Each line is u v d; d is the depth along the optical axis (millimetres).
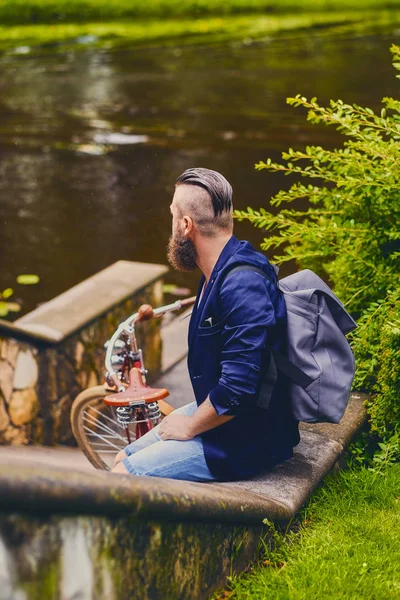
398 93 16125
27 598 1784
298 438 2914
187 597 2318
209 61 21938
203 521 2305
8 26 32500
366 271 3832
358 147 3715
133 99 16750
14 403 5133
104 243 9320
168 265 8648
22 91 18125
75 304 5309
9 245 9352
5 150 13211
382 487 3113
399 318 3330
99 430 4574
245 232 9266
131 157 12484
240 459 2758
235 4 38250
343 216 4004
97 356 5430
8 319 7387
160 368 6012
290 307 2697
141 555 2088
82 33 30250
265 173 11258
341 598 2443
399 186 3533
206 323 2615
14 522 1750
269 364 2646
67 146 13305
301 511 2975
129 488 1978
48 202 10773
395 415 3391
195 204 2648
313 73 19203
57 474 1806
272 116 14492
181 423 2771
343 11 36594
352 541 2787
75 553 1878
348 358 2760
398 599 2471
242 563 2629
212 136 13320
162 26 32656
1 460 1777
